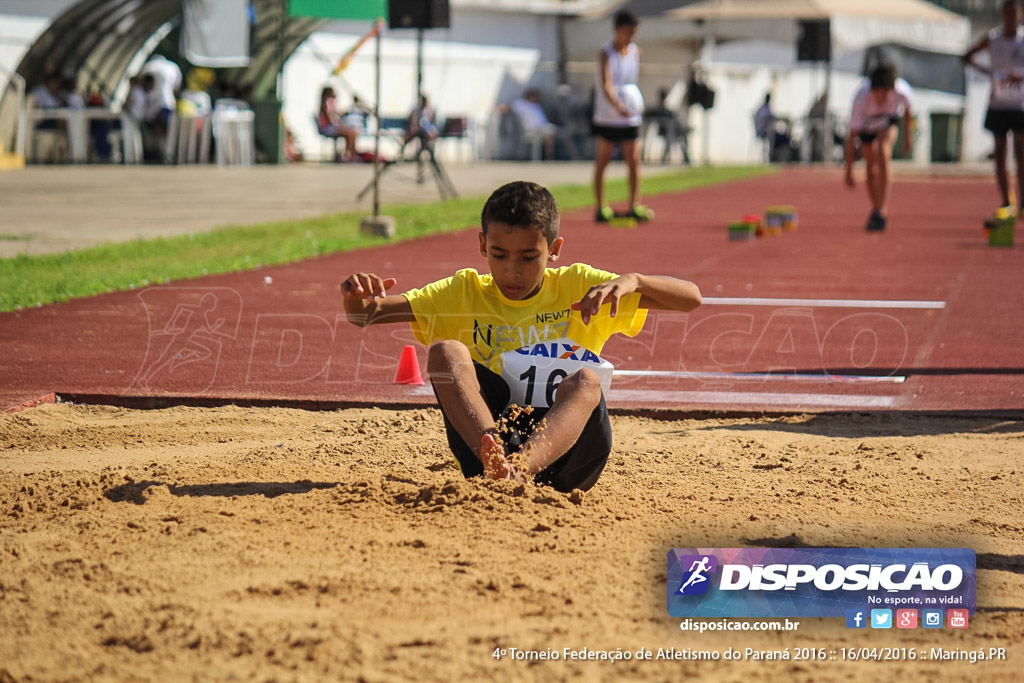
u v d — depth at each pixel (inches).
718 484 331.3
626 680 199.9
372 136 2197.3
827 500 314.8
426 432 401.4
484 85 2559.1
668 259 879.7
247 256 832.9
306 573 244.5
